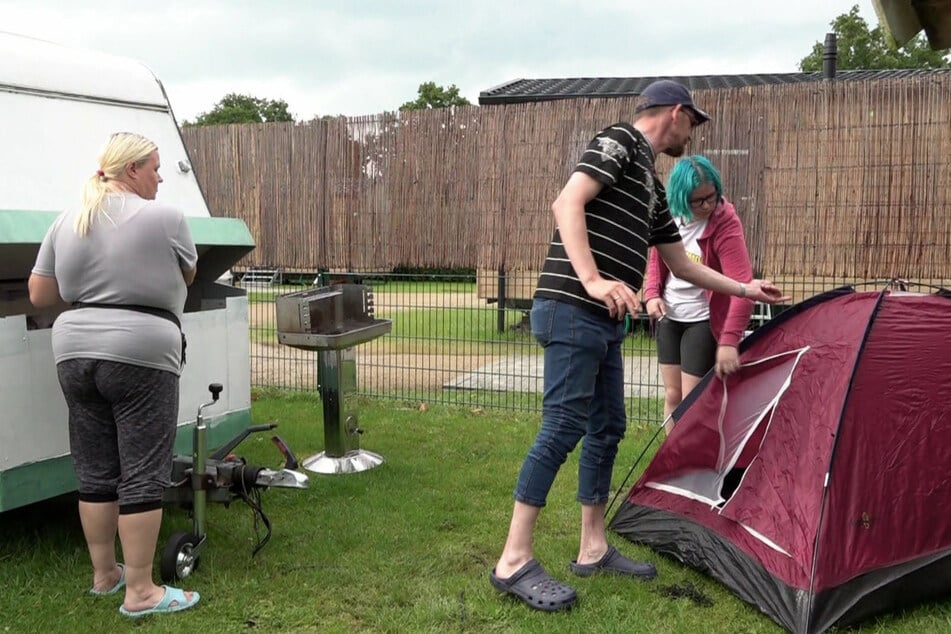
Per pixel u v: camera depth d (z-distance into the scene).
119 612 3.00
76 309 2.94
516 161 7.52
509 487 4.46
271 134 7.63
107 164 2.96
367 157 7.46
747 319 3.50
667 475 3.71
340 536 3.74
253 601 3.13
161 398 2.96
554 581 3.08
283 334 4.59
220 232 4.19
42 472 3.32
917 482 3.04
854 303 3.25
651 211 3.03
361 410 6.32
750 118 7.07
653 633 2.88
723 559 3.27
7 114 3.68
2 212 3.34
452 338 7.45
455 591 3.19
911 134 6.51
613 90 12.64
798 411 3.20
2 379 3.15
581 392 2.97
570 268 2.94
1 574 3.32
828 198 6.85
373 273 7.31
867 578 2.91
